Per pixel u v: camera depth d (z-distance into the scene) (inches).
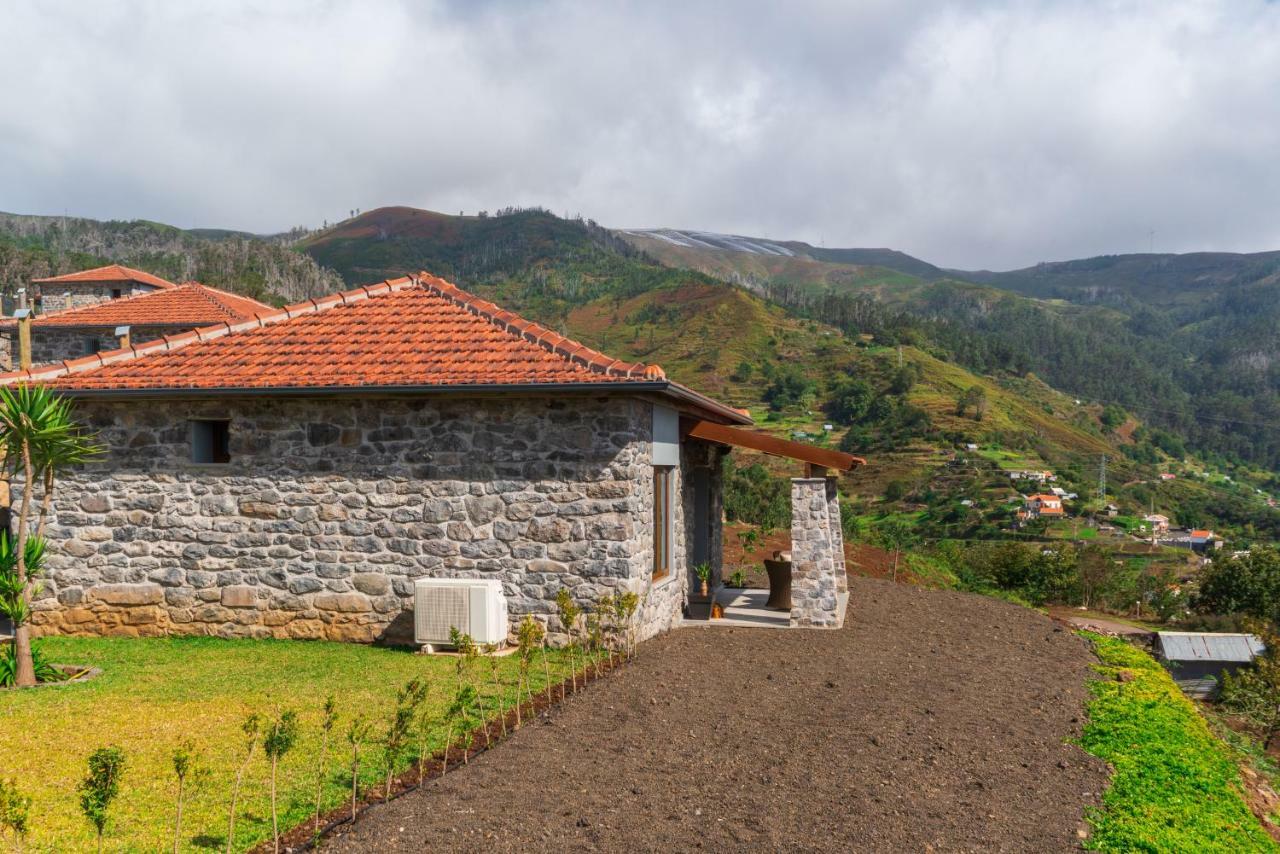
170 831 219.0
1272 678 602.5
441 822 220.2
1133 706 379.9
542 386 408.5
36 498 470.6
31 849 206.4
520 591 430.3
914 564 946.1
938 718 335.0
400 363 450.0
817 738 301.3
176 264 3951.8
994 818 242.7
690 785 253.1
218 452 476.4
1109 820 248.5
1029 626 565.6
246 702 333.1
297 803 236.5
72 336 1226.6
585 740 288.8
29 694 345.1
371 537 445.1
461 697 274.5
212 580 458.0
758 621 524.7
